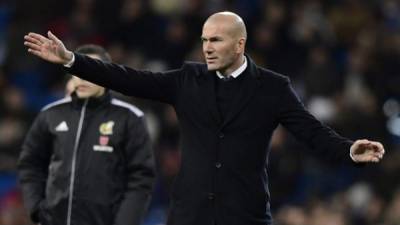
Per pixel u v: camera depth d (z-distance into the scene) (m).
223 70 20.88
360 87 48.59
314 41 50.06
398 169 45.06
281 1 51.34
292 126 20.84
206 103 20.80
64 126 23.52
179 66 48.12
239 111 20.69
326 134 20.41
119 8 49.66
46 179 24.09
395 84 49.38
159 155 43.66
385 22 54.84
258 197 20.72
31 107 48.59
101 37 49.09
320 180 45.25
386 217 41.88
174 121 44.41
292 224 39.25
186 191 20.75
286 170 42.97
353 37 52.44
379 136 46.38
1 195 42.44
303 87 47.56
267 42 48.59
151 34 48.94
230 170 20.58
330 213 39.72
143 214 23.25
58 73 49.84
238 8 50.81
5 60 49.84
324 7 53.03
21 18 51.00
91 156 23.25
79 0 49.66
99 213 23.08
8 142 43.84
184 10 49.56
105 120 23.48
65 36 49.59
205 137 20.73
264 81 20.97
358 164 19.83
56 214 23.20
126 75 20.62
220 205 20.58
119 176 23.44
